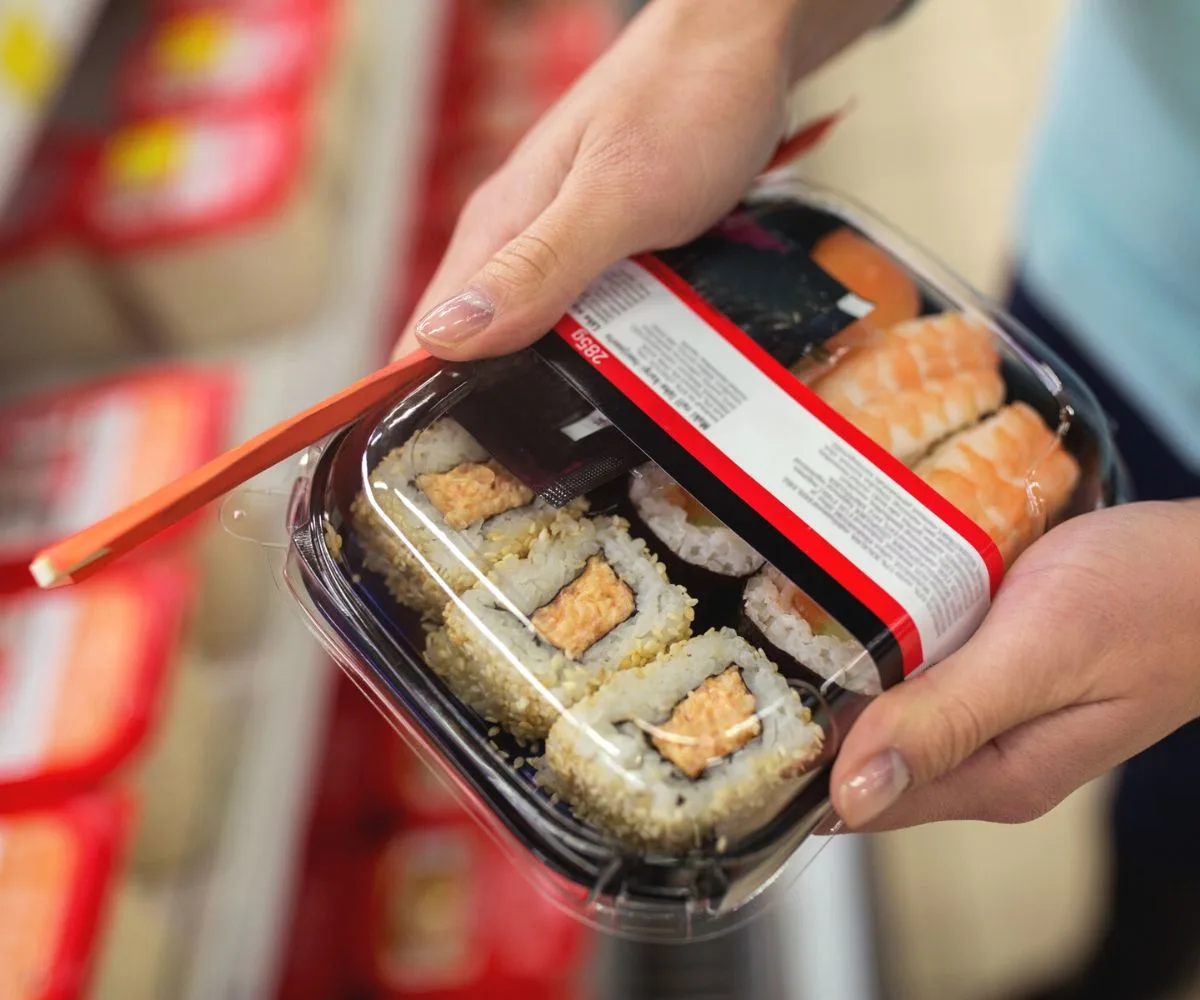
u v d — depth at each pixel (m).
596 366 0.34
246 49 0.69
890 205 1.10
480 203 0.38
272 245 0.64
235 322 0.68
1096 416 0.37
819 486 0.33
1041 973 0.69
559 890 0.32
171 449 0.53
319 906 0.54
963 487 0.33
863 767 0.31
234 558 0.56
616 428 0.33
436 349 0.33
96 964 0.43
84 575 0.30
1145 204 0.50
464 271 0.37
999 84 1.18
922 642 0.32
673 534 0.32
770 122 0.38
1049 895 0.72
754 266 0.36
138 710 0.46
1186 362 0.52
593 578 0.32
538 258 0.34
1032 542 0.34
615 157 0.36
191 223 0.62
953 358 0.36
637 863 0.31
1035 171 0.57
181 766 0.50
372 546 0.33
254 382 0.67
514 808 0.31
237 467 0.31
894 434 0.34
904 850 0.76
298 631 0.58
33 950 0.42
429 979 0.53
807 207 0.39
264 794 0.53
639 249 0.36
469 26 0.92
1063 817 0.75
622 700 0.31
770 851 0.31
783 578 0.32
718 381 0.34
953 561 0.32
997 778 0.34
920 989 0.71
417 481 0.33
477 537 0.32
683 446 0.33
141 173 0.64
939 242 1.07
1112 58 0.50
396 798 0.59
